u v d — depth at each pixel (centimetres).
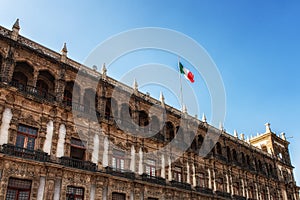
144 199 3719
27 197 2819
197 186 4566
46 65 3425
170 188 4059
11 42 3173
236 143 6016
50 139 3167
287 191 7012
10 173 2744
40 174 2936
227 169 5444
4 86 2936
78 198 3147
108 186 3397
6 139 2856
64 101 3438
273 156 7150
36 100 3161
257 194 5972
